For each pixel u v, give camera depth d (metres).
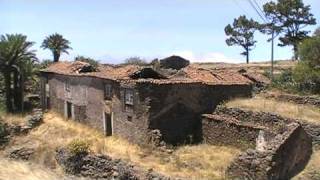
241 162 31.05
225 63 108.75
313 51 49.47
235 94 45.47
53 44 92.06
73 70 51.16
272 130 34.72
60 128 48.62
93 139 42.94
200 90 42.66
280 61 105.38
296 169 32.53
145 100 39.62
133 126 41.09
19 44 62.72
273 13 79.12
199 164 34.47
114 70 46.09
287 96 45.72
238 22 108.50
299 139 32.97
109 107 44.44
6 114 57.91
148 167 34.06
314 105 42.84
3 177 36.75
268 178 29.50
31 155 41.97
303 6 79.44
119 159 35.62
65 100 53.38
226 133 38.81
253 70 82.75
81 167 36.84
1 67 62.53
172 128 40.97
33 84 71.06
